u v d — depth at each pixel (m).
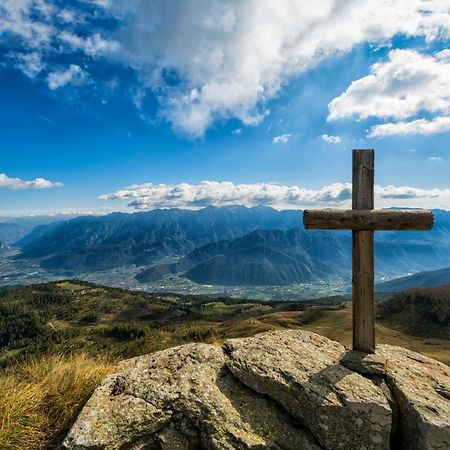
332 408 1.77
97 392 1.92
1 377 2.20
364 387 1.90
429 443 1.66
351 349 2.38
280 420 1.84
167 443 1.71
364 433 1.75
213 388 1.94
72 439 1.63
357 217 2.18
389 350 2.51
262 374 1.96
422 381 2.03
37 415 1.97
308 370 1.99
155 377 2.01
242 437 1.70
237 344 2.36
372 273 2.22
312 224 2.21
